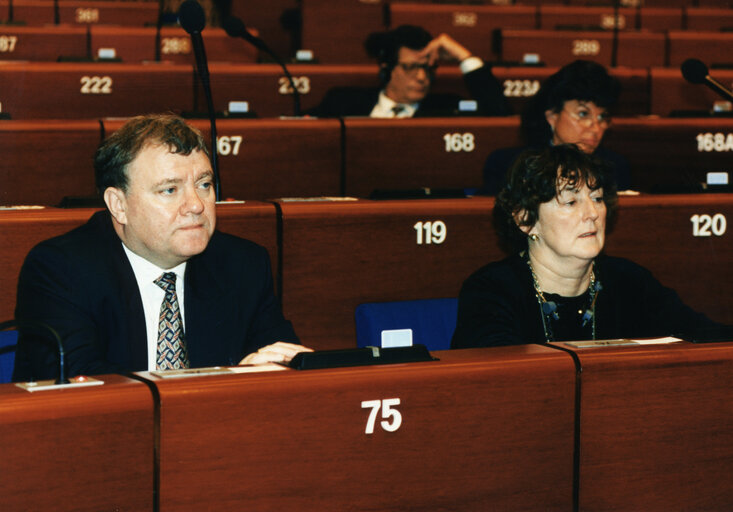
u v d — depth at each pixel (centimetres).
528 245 231
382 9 870
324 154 397
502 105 548
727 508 147
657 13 924
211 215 201
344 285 279
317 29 861
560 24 894
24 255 251
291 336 222
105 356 205
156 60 701
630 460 141
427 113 451
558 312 227
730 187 318
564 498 138
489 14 875
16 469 110
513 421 134
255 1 923
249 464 121
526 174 219
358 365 132
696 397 143
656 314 238
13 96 517
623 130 459
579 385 137
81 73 527
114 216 201
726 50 824
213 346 210
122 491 116
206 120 379
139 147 194
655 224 300
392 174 412
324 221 274
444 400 130
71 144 359
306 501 124
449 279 289
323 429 124
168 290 209
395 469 128
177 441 117
